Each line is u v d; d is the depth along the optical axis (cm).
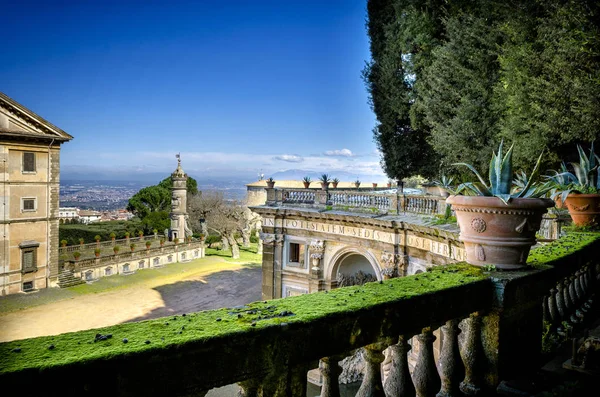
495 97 2416
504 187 589
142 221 7681
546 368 580
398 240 2442
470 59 2495
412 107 3142
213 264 6512
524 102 2034
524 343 555
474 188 589
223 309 334
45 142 4681
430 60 2981
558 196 1018
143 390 249
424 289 430
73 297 4581
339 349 341
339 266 2998
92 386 234
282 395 311
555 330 711
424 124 3158
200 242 7025
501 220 541
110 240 6619
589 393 505
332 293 400
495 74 2434
